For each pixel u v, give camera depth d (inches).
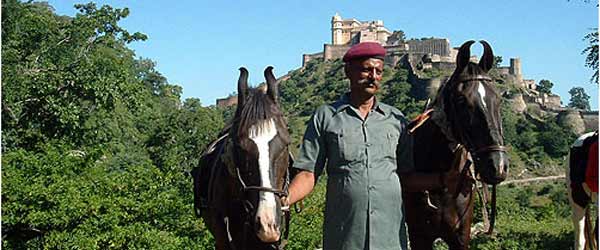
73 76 854.5
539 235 677.3
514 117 2878.9
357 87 174.4
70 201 414.0
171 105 2182.6
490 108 178.5
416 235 207.3
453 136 187.6
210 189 210.5
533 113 3085.6
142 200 465.4
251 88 187.6
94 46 983.0
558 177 2361.0
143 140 1621.6
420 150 205.0
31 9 959.6
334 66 4062.5
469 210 199.9
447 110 189.5
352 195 169.5
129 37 1008.9
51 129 847.1
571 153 288.0
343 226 170.7
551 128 2746.1
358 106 176.1
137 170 487.8
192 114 1620.3
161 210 475.8
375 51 172.9
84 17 949.2
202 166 235.8
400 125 179.3
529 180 2316.7
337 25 4965.6
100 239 415.2
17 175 430.9
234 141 179.2
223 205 197.8
